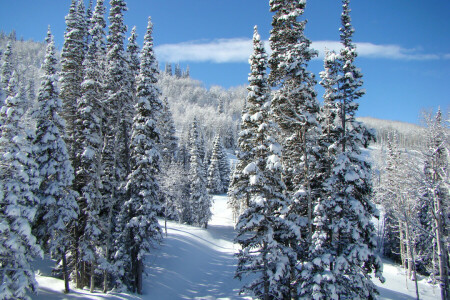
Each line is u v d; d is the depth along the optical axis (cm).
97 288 2398
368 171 1595
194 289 2836
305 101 1636
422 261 3178
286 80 1730
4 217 1470
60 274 2436
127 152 2505
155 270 2948
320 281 1355
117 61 2264
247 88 1802
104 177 2494
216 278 3203
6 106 1564
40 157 1862
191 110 16238
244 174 1744
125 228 2283
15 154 1509
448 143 1852
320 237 1572
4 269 1457
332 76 1722
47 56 1984
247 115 1805
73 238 2147
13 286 1452
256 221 1633
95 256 2172
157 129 2420
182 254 3575
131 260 2431
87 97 2209
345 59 1656
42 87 1938
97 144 2269
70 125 2358
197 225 5384
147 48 2380
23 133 1590
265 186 1680
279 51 1778
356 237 1426
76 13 2473
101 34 2308
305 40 1722
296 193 1733
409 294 2808
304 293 1468
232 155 12050
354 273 1433
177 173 5072
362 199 1577
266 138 1709
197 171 5472
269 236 1633
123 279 2425
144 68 2367
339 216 1520
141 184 2345
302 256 1742
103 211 2570
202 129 13450
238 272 1748
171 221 5712
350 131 1650
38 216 1939
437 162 1931
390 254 4584
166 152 4847
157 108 2470
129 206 2377
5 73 3425
